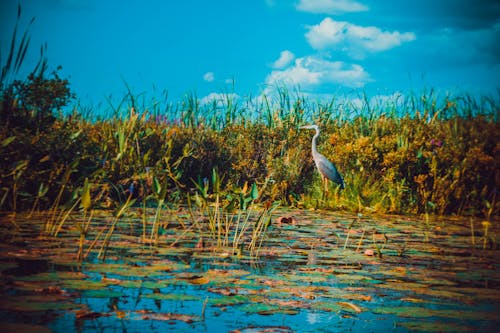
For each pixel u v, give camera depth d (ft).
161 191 15.30
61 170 22.72
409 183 30.71
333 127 38.37
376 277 11.83
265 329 7.77
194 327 7.70
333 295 9.97
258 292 9.91
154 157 30.60
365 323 8.31
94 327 7.43
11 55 23.12
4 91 23.47
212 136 36.09
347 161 32.48
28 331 6.81
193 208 25.26
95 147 27.45
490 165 30.55
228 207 16.74
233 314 8.45
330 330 7.88
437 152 31.27
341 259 13.94
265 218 17.48
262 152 36.04
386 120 36.76
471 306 9.58
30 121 24.47
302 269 12.34
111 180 26.23
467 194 30.30
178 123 37.22
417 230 21.35
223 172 34.14
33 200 21.58
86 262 11.65
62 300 8.58
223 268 12.01
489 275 12.50
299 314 8.64
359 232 19.88
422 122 34.30
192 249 14.34
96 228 17.33
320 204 30.37
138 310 8.37
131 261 12.10
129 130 30.45
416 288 10.87
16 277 9.89
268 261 13.19
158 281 10.27
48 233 15.51
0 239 14.10
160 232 15.16
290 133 36.58
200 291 9.77
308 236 18.19
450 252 15.90
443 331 8.02
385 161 30.42
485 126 34.91
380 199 29.71
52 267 10.96
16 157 21.90
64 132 24.98
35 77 24.32
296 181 33.24
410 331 7.97
